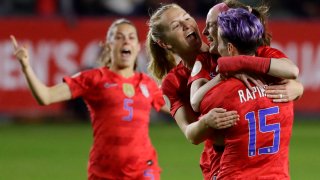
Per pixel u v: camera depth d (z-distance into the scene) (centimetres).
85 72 2514
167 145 4556
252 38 1636
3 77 5475
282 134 1661
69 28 5562
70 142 4700
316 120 5688
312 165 3903
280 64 1625
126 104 2489
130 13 5681
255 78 1656
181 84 1888
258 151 1642
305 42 5712
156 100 2562
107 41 2584
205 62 1780
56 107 5531
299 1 6147
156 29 1930
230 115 1633
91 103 2509
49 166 3872
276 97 1648
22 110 5522
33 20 5528
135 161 2455
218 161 1722
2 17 5491
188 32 1889
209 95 1667
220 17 1664
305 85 5697
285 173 1662
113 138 2456
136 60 2595
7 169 3784
